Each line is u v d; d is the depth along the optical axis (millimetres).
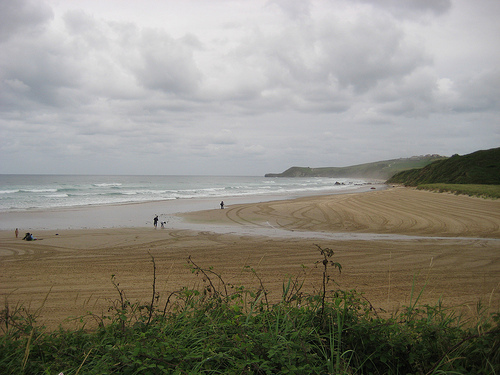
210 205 39188
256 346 2803
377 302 7199
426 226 22219
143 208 36062
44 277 10234
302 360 2660
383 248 14688
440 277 9664
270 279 9438
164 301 7359
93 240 17500
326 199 45219
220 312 3699
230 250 14562
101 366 2654
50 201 44406
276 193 65125
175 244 16219
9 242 17000
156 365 2576
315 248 14805
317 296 3557
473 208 30781
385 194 50125
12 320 3506
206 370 2584
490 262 11711
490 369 2645
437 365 2699
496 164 65625
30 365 2764
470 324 3910
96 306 7289
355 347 2982
